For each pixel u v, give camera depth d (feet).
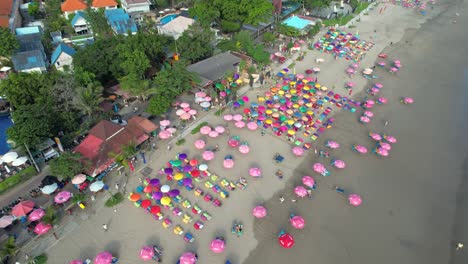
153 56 262.26
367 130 222.07
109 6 390.21
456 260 146.00
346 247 150.30
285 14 399.24
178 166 187.01
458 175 187.73
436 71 295.28
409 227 159.43
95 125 199.82
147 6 401.49
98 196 171.22
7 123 230.07
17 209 153.89
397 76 287.28
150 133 209.46
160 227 157.07
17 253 144.56
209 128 210.79
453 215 165.48
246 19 333.42
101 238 151.84
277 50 323.16
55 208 164.04
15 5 385.09
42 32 331.36
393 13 427.33
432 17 414.82
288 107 238.89
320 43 340.18
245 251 147.84
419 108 245.04
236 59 277.85
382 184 181.88
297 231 156.46
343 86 271.49
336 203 170.71
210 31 295.48
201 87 247.50
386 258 146.30
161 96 221.25
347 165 193.98
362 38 356.59
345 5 452.35
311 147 206.39
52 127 191.83
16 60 262.88
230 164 185.06
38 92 217.36
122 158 178.19
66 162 167.73
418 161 197.36
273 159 196.65
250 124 214.90
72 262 137.59
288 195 174.19
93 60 238.48
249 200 170.81
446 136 217.15
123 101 244.83
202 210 164.45
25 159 183.62
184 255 139.64
